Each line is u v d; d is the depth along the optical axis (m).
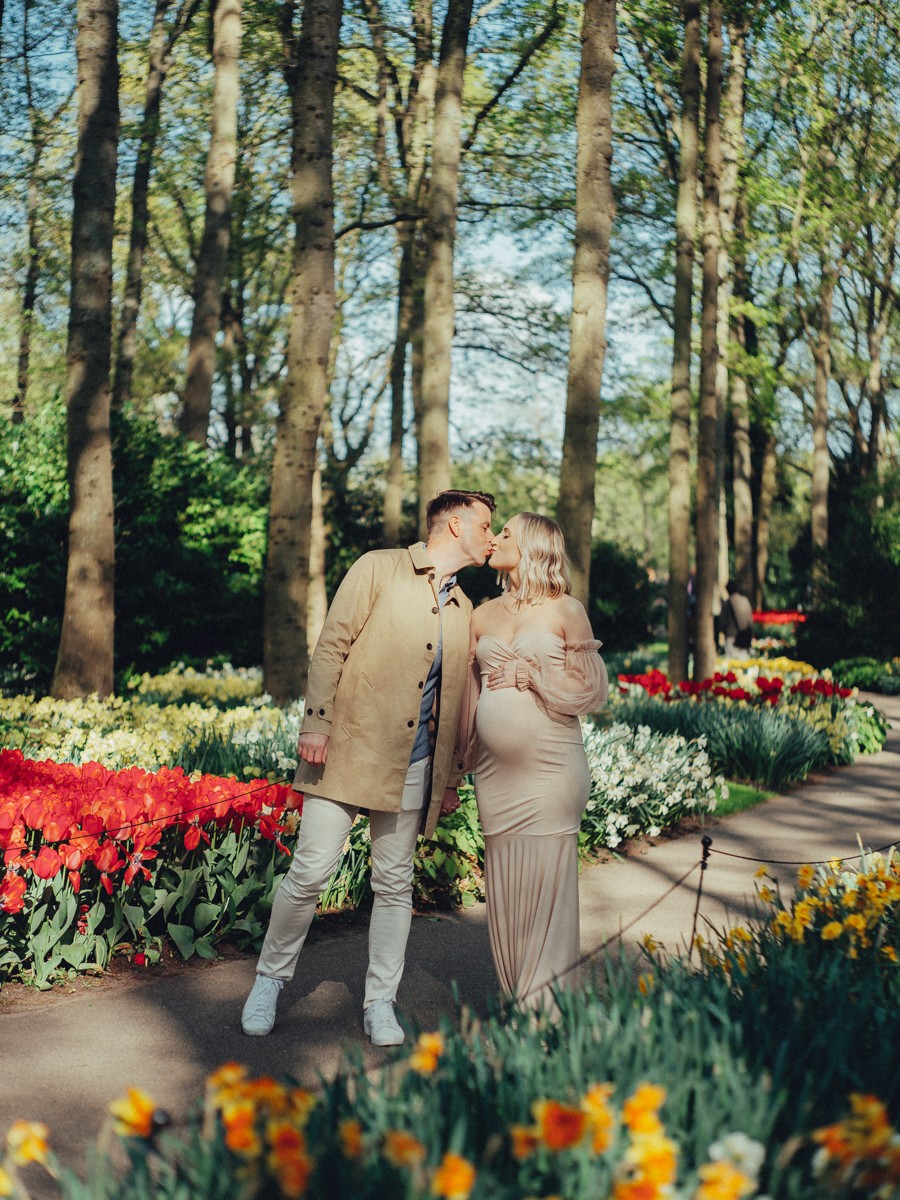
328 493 22.44
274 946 3.88
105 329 9.70
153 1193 2.05
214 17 17.48
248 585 14.22
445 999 4.29
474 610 4.00
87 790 4.85
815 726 11.34
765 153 20.84
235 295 23.61
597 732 8.41
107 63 9.64
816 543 27.55
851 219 21.84
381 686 3.78
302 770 3.87
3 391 26.47
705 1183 1.91
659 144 19.73
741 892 6.13
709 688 11.98
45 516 11.98
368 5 16.27
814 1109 2.40
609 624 26.00
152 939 4.60
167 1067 3.52
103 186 9.62
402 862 3.89
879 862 4.55
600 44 9.59
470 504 3.92
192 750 6.79
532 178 19.58
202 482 13.93
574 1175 2.03
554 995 2.96
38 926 4.29
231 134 15.71
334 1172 2.01
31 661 12.12
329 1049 3.70
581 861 6.87
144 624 13.17
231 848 4.84
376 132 17.97
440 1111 2.27
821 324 27.19
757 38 18.39
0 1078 3.38
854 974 3.30
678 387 13.62
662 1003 2.81
